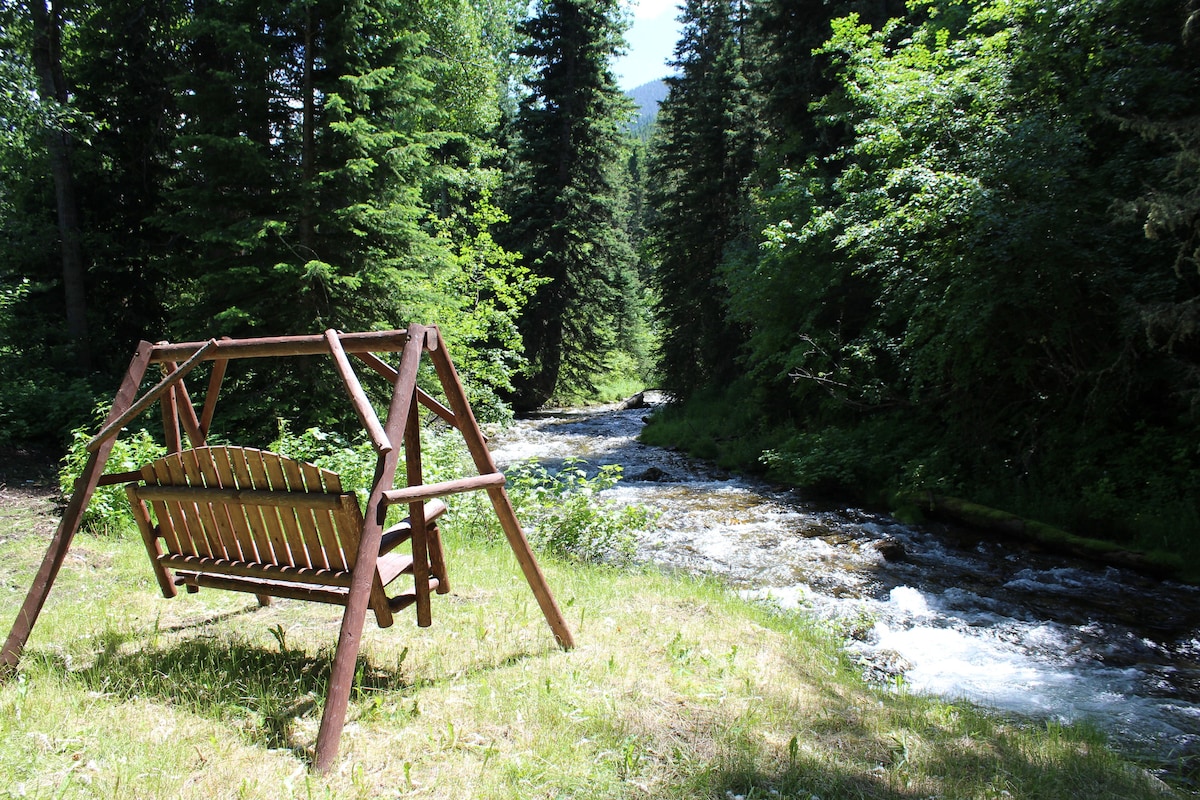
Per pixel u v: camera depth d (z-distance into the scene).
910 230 10.61
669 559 8.48
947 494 10.55
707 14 26.59
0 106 10.95
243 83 10.62
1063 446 10.12
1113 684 5.19
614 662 3.76
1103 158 10.25
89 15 14.20
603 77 26.42
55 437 11.66
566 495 7.68
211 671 3.45
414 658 3.79
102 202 14.67
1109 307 9.51
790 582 7.69
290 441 8.02
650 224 26.89
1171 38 9.73
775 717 3.38
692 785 2.69
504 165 29.83
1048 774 3.18
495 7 26.67
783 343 15.66
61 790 2.39
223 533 3.48
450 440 9.17
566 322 28.52
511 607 4.68
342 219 11.04
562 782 2.64
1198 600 7.14
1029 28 10.75
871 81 13.10
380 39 11.92
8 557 5.64
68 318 13.94
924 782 2.94
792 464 13.12
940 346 10.08
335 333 3.39
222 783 2.50
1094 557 8.35
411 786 2.56
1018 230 8.78
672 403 24.70
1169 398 9.32
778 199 16.11
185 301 13.72
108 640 3.85
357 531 3.09
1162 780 3.52
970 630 6.31
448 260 13.13
